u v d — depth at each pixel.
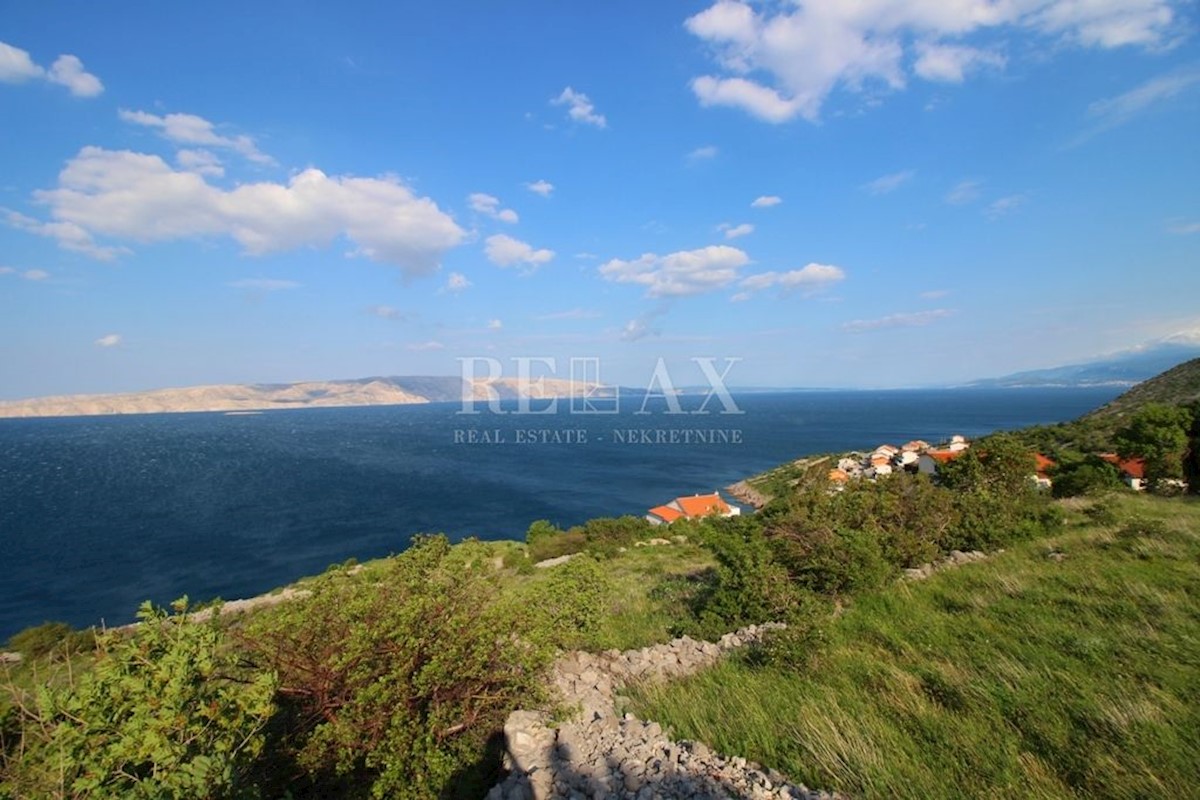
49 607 36.47
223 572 42.50
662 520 50.72
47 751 3.29
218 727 3.61
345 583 5.32
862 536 11.10
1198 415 22.27
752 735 5.07
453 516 60.03
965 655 6.84
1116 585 9.11
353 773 4.62
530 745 5.03
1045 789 4.16
